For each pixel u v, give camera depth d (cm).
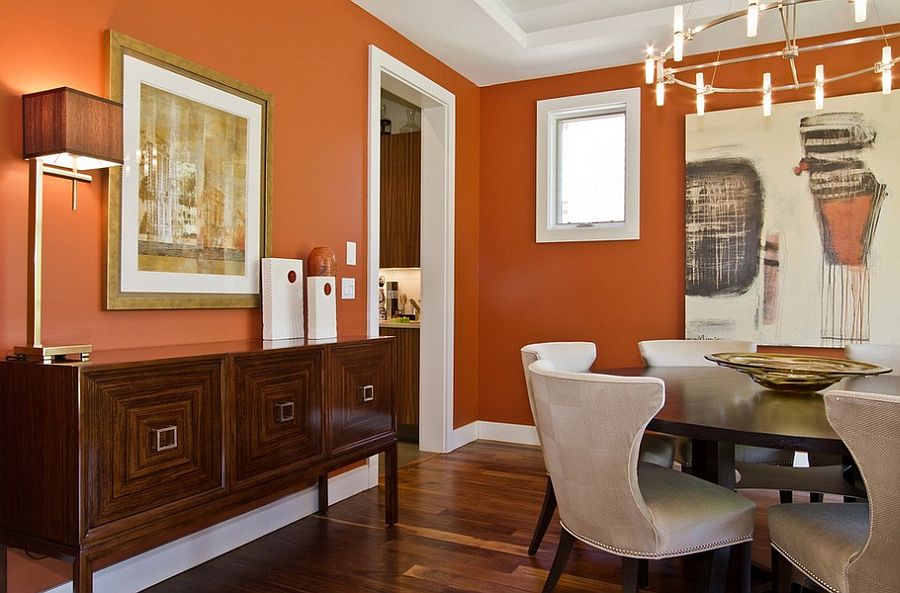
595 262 444
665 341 332
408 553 265
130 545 177
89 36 214
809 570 169
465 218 466
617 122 448
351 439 271
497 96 479
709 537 187
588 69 445
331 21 330
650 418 172
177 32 246
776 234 388
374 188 359
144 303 230
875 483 142
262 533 283
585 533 195
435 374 444
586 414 181
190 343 251
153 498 183
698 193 407
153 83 233
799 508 188
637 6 378
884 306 363
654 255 426
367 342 282
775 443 163
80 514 165
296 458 239
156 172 235
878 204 365
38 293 184
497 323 479
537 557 262
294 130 305
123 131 220
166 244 239
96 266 217
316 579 240
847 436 146
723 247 401
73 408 165
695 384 250
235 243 270
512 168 473
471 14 359
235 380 212
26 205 198
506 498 338
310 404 247
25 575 199
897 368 292
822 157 378
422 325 448
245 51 277
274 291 276
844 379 256
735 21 358
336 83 334
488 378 482
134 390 179
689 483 208
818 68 263
